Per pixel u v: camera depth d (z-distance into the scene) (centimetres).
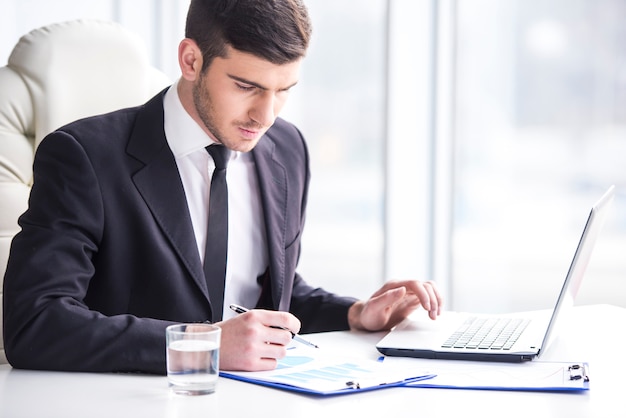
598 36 298
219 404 108
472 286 329
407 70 322
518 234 320
